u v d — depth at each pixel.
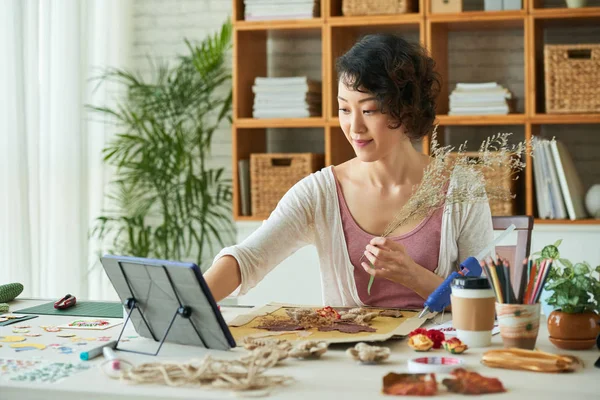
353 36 3.95
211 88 4.10
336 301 2.01
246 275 1.80
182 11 4.43
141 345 1.51
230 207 4.41
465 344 1.44
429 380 1.19
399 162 1.94
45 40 3.72
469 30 3.90
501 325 1.44
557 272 1.58
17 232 3.51
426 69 1.85
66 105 3.85
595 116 3.47
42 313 1.86
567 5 3.60
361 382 1.24
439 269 1.91
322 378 1.26
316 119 3.73
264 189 3.81
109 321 1.75
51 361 1.40
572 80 3.50
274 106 3.77
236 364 1.27
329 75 3.70
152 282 1.47
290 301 3.64
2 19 3.44
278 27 3.75
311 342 1.40
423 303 1.88
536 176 3.54
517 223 2.11
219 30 4.39
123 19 4.38
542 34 3.80
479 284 1.48
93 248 4.18
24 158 3.53
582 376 1.27
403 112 1.79
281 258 1.93
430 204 1.72
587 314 1.46
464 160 1.70
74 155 3.89
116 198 4.23
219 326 1.42
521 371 1.30
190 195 4.06
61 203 3.83
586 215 3.64
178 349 1.47
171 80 4.38
